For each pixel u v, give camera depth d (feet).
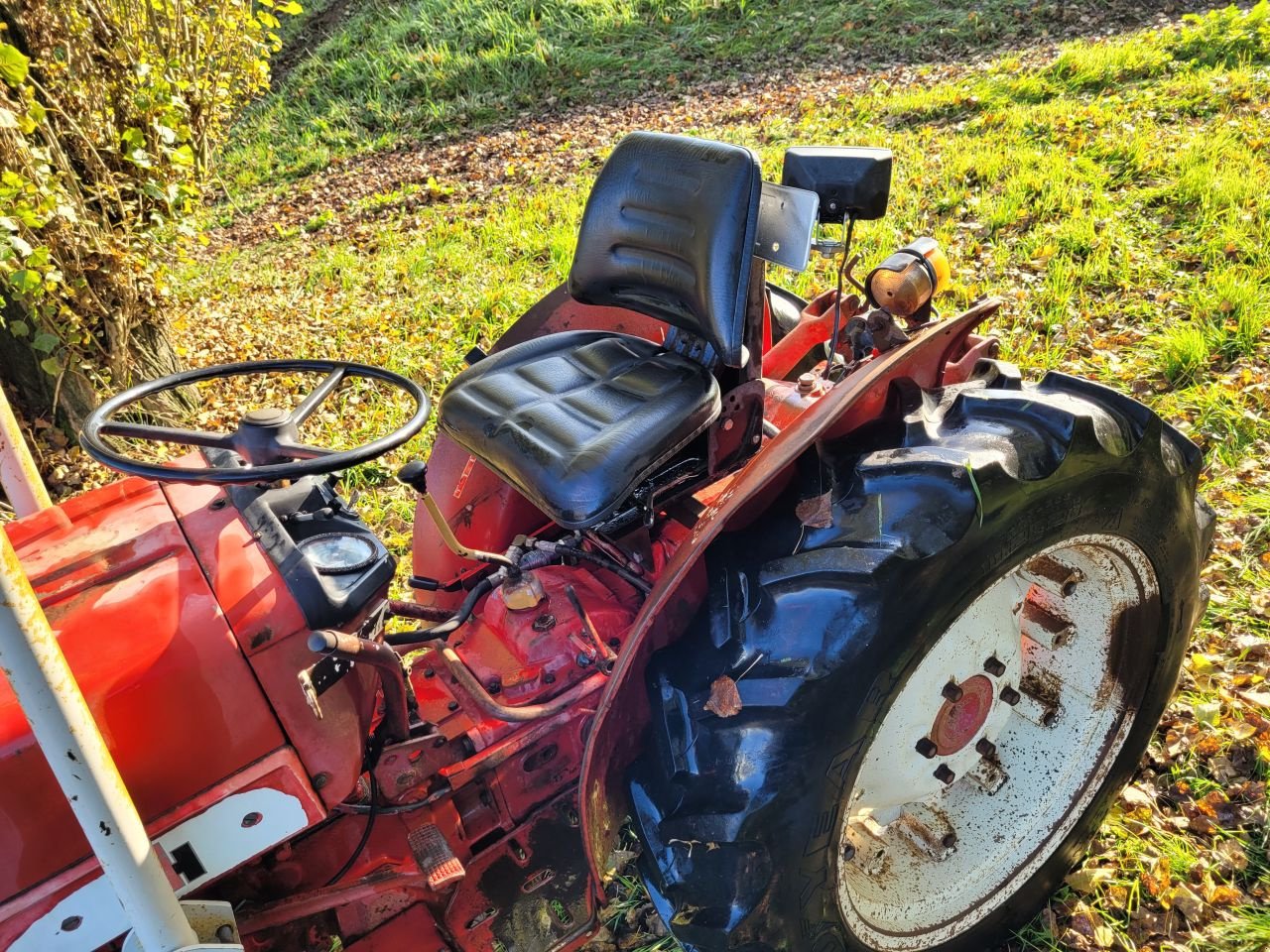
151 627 5.44
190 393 17.78
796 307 11.18
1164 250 16.29
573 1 41.93
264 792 5.40
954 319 6.87
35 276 14.24
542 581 7.36
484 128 36.27
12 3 15.49
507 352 8.38
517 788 6.89
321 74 42.91
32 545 6.06
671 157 7.76
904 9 37.58
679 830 5.95
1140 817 7.95
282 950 6.39
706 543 5.64
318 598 5.67
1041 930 7.39
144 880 4.52
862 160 6.70
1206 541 7.69
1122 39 29.14
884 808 7.32
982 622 6.69
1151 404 12.57
